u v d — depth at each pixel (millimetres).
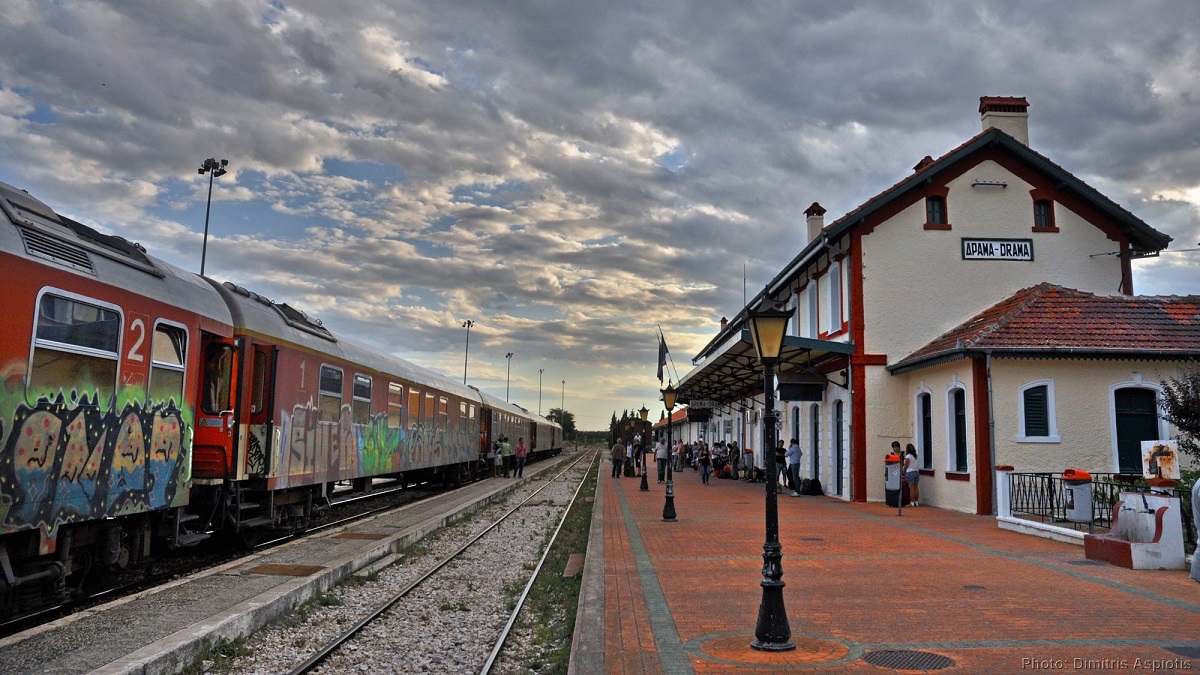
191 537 10836
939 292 20578
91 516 8188
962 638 7074
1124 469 16812
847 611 8141
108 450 8492
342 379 16344
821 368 23250
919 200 20844
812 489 23172
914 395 20031
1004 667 6207
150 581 10375
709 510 19188
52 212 8273
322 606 9906
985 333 17328
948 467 18281
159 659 6535
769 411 7195
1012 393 17031
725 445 37750
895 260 20656
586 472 45125
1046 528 13164
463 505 21484
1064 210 20938
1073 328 17484
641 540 13742
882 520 16297
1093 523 13594
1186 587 9156
